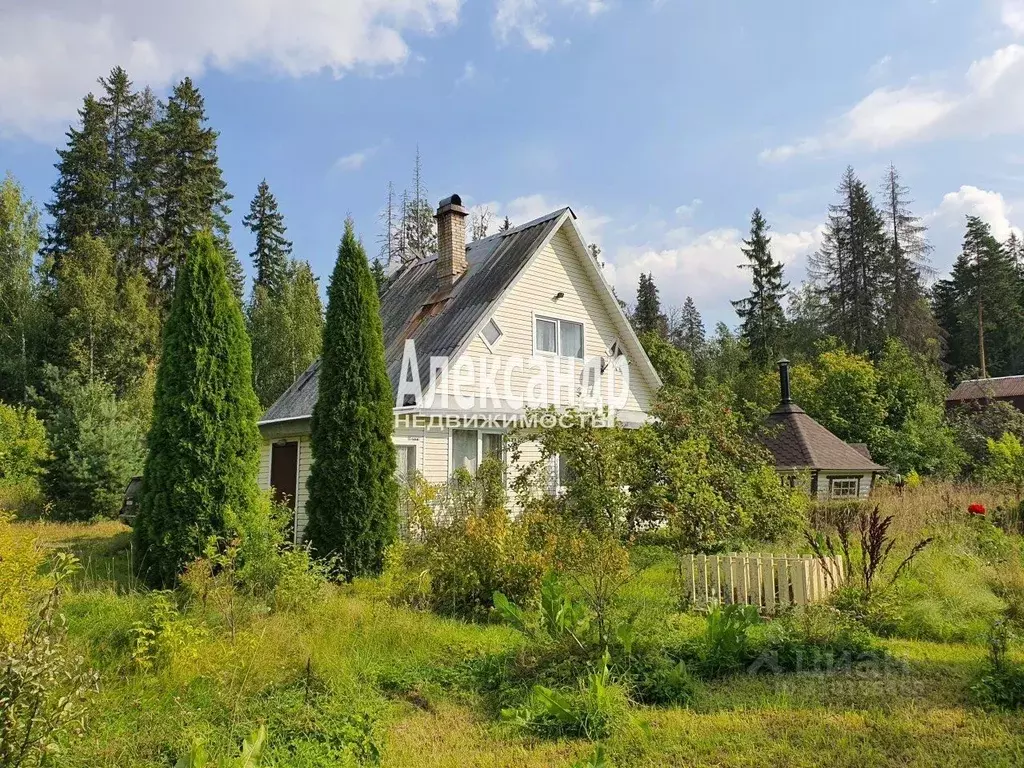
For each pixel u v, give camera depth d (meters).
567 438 12.05
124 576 10.45
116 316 35.44
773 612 8.50
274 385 40.62
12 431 26.97
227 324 10.72
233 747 4.78
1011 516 14.10
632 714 5.61
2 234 38.19
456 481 13.80
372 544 11.25
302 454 15.97
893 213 49.34
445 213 19.23
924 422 30.67
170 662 6.25
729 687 6.29
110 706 5.46
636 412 19.58
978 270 56.66
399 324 19.00
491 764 4.86
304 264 49.91
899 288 47.34
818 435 21.22
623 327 19.41
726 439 13.52
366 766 4.86
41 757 4.02
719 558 9.09
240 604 7.75
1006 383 46.47
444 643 7.65
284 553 9.43
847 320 48.22
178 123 45.28
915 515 13.78
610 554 7.66
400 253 45.94
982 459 30.69
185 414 10.16
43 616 4.58
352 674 6.45
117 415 24.47
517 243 18.30
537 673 6.45
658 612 8.02
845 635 7.34
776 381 37.50
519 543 9.67
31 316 36.50
